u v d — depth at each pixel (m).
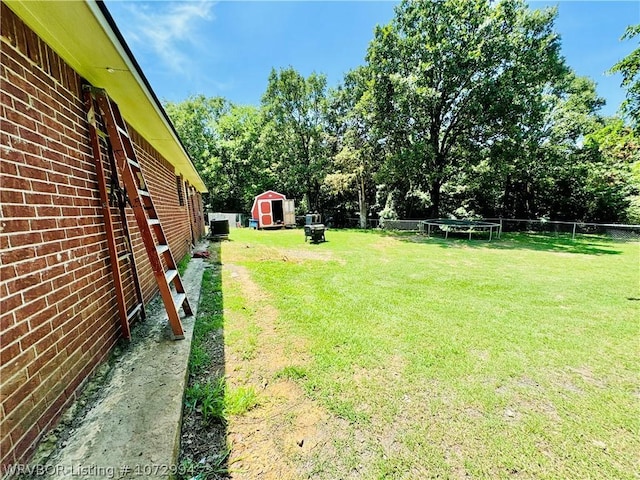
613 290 4.86
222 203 24.31
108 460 1.38
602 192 14.32
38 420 1.48
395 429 1.80
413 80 11.93
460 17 11.73
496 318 3.60
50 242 1.73
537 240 11.77
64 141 2.00
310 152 21.88
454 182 17.45
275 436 1.73
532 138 13.05
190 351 2.50
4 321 1.33
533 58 11.67
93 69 2.22
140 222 2.62
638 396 2.16
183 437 1.70
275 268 6.32
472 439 1.73
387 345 2.87
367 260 7.52
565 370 2.49
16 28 1.58
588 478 1.49
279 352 2.71
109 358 2.34
